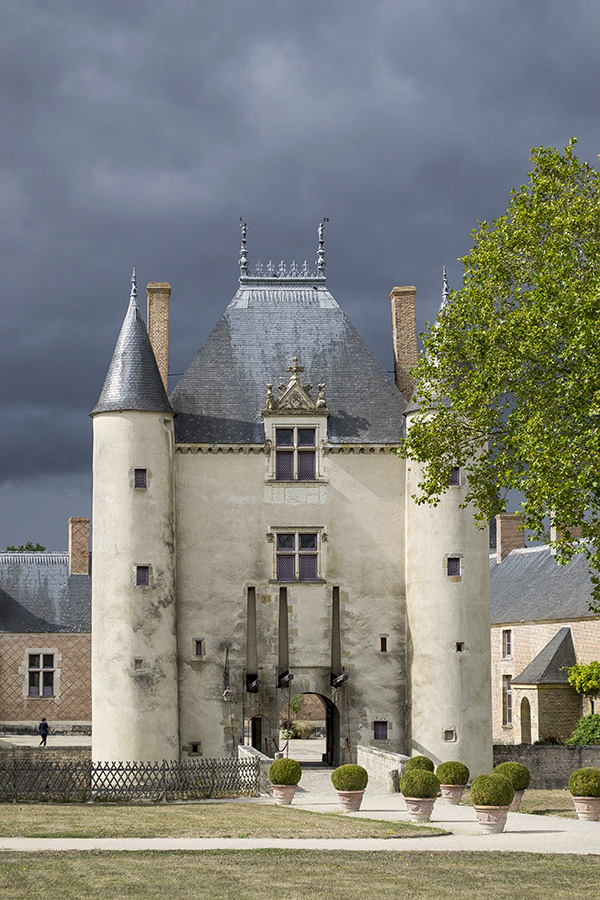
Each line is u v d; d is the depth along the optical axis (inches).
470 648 1553.9
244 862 774.5
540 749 1572.3
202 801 1245.1
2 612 2332.7
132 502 1556.3
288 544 1628.9
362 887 694.5
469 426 1320.1
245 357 1716.3
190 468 1631.4
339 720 1594.5
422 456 1325.0
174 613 1566.2
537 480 1151.6
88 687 2314.2
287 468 1647.4
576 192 1310.3
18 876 705.0
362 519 1638.8
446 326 1325.0
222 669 1588.3
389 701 1599.4
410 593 1599.4
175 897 655.8
